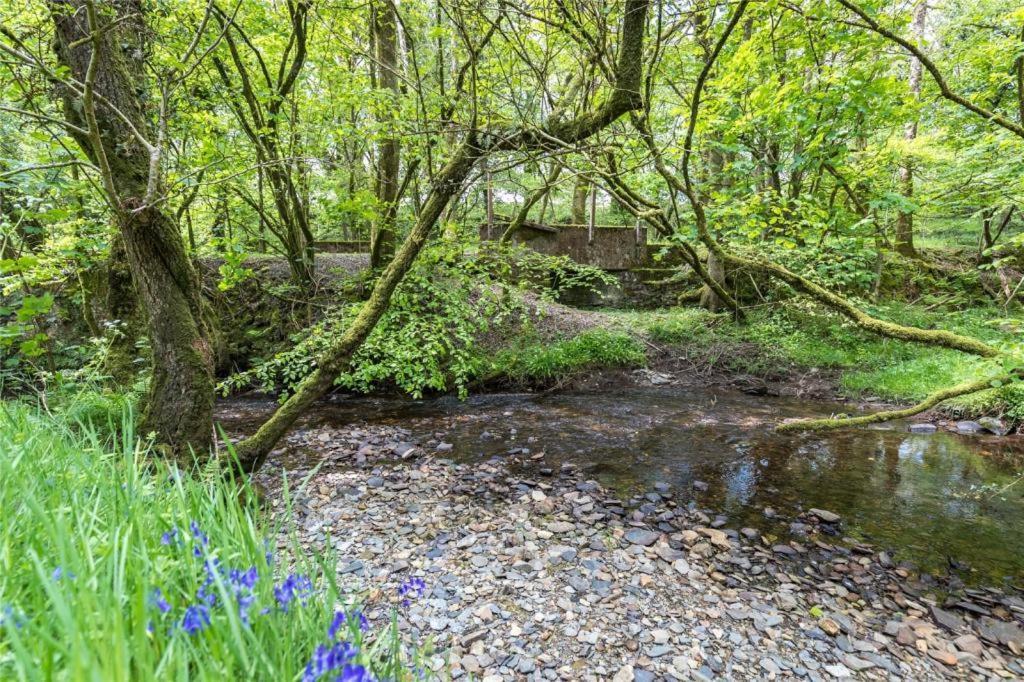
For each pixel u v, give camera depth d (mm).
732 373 9266
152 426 3252
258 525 1391
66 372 4332
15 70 3268
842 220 6207
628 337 9875
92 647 695
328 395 8117
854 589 3277
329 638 989
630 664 2527
